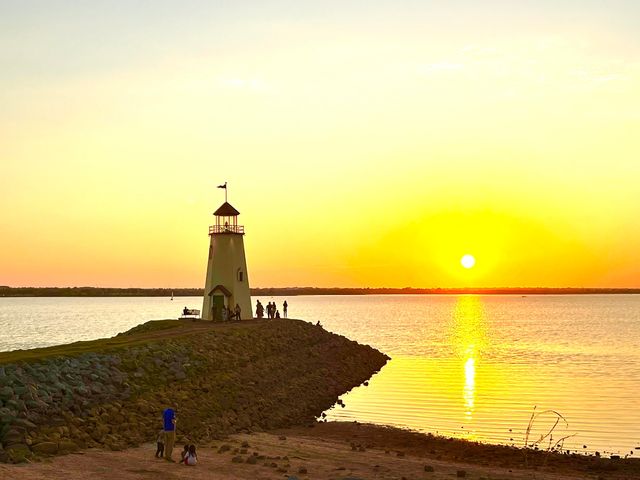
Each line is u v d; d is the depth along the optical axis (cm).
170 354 4441
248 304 7719
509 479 2773
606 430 4022
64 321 15700
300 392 4928
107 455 2606
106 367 3738
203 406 3741
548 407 4750
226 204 7756
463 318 18888
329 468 2753
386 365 7306
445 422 4250
